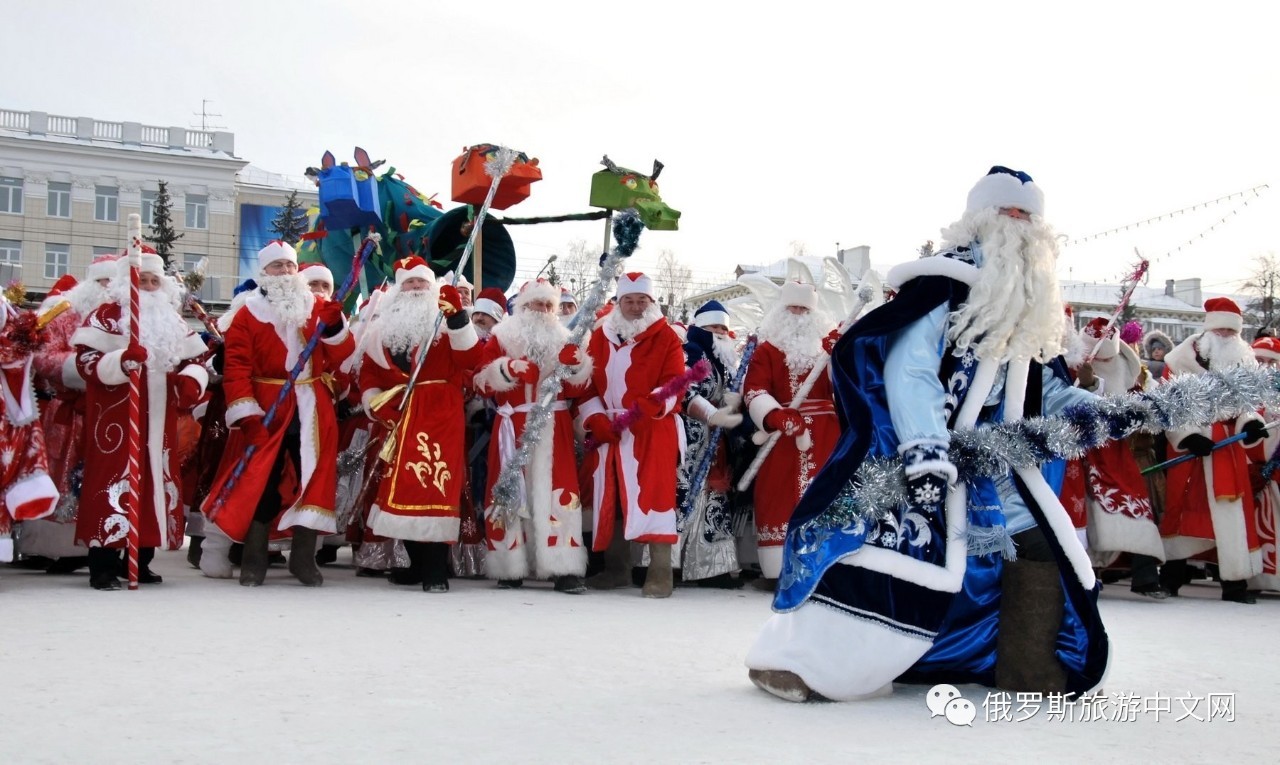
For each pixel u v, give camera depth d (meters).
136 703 3.69
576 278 24.33
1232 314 9.10
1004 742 3.48
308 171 9.97
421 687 4.04
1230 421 8.56
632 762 3.13
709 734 3.47
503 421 7.79
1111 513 8.29
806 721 3.67
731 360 8.79
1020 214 4.11
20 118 43.12
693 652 4.96
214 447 8.56
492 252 10.45
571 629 5.61
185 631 5.14
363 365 7.73
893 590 3.90
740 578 8.77
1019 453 3.95
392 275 10.17
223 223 45.09
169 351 7.21
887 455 3.94
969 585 4.29
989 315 3.92
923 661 4.29
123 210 43.78
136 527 6.87
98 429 6.91
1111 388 8.80
